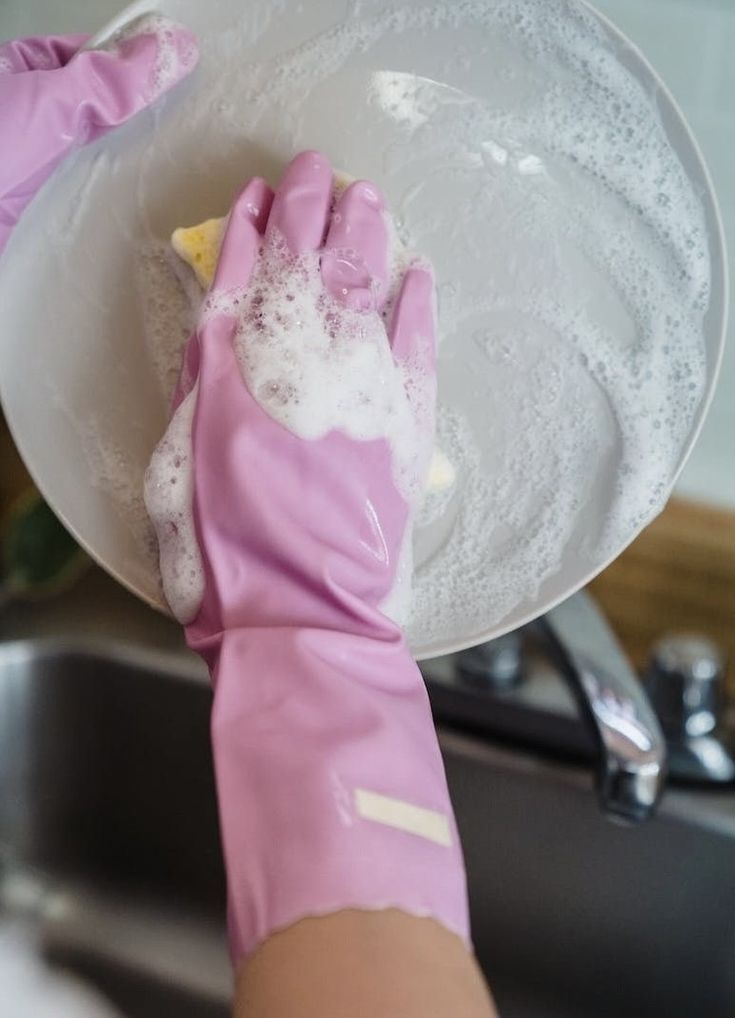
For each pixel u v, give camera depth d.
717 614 0.73
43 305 0.53
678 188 0.51
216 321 0.50
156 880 0.75
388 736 0.42
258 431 0.47
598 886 0.68
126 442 0.53
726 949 0.66
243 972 0.38
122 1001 0.71
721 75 0.65
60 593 0.76
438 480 0.53
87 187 0.53
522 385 0.54
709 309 0.51
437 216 0.54
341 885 0.38
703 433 0.73
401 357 0.51
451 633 0.52
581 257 0.53
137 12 0.53
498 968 0.70
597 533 0.52
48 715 0.73
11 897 0.74
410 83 0.53
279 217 0.51
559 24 0.50
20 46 0.55
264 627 0.45
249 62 0.53
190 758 0.72
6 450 0.80
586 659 0.62
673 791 0.66
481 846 0.69
